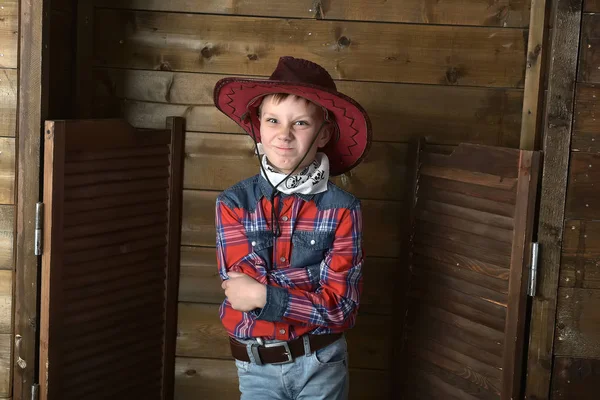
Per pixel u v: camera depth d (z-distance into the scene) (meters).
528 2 1.99
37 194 1.65
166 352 2.07
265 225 1.66
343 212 1.65
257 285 1.56
